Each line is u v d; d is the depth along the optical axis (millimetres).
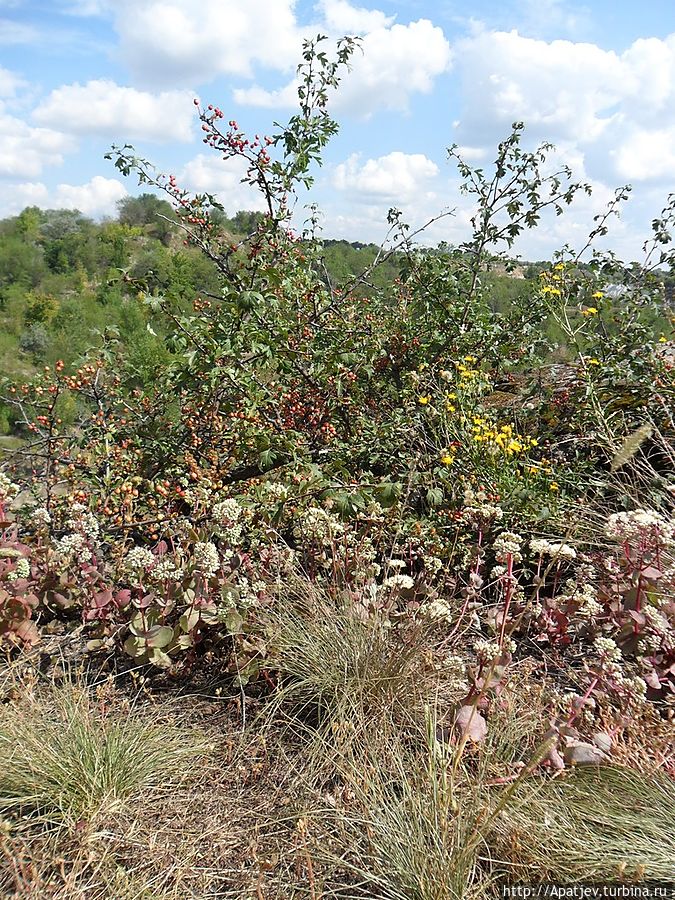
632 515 2721
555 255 5719
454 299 5309
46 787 2064
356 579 3055
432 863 1766
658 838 1819
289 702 2594
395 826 1886
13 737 2188
